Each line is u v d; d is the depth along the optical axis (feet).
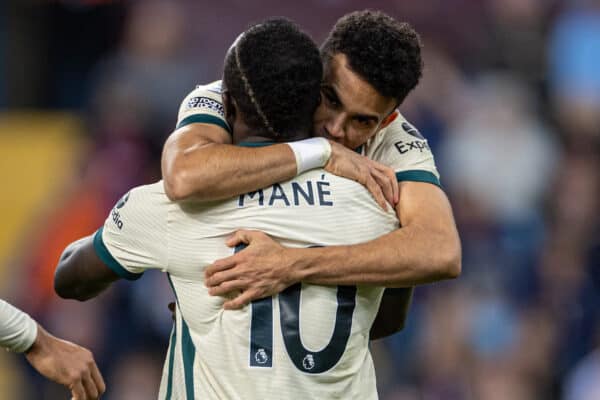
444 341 102.47
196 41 127.13
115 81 121.60
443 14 130.62
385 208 45.24
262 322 43.73
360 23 44.93
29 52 130.11
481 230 116.26
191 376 44.65
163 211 44.29
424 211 45.75
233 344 43.75
